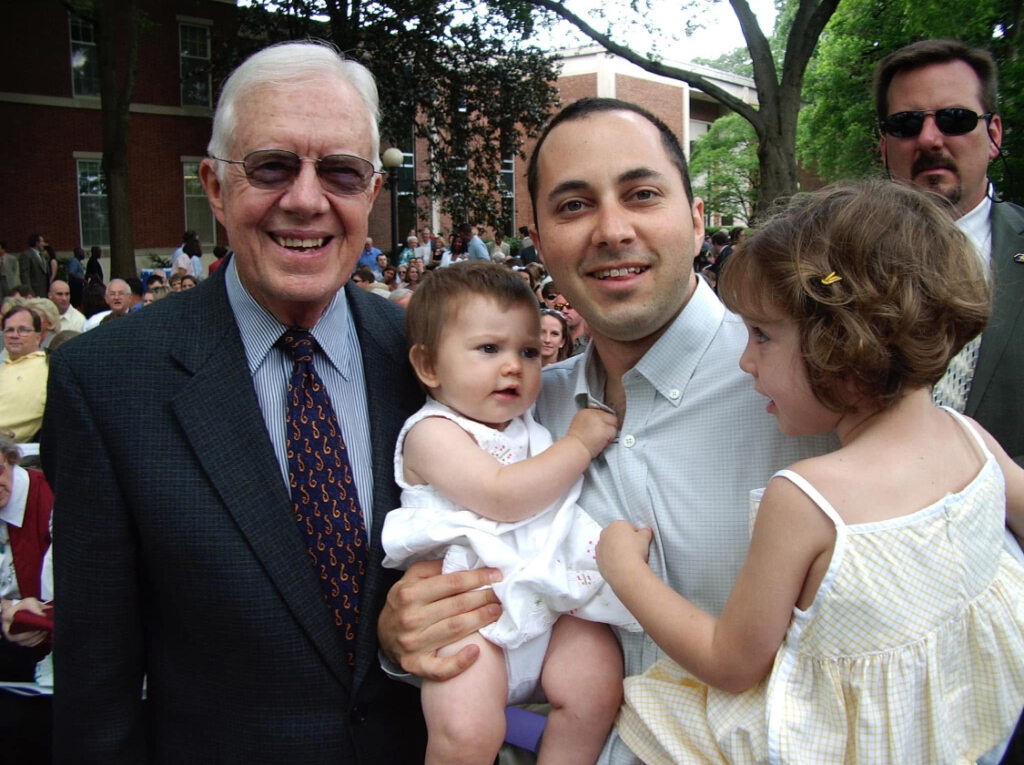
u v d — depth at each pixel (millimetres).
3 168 19531
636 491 1711
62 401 1670
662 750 1508
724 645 1342
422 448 1767
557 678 1669
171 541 1638
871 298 1218
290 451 1773
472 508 1707
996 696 1354
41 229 20141
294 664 1686
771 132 12602
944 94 2373
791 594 1287
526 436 1871
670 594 1461
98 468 1646
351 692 1730
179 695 1744
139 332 1741
